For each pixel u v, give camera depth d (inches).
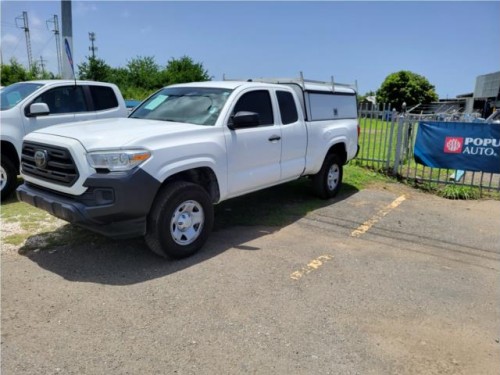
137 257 184.2
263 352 121.3
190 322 135.4
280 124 235.0
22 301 145.6
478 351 126.3
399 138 365.4
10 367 112.3
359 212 268.2
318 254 195.5
